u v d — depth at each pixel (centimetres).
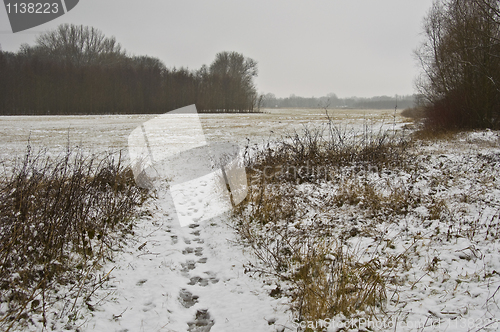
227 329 385
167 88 5744
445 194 741
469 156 1148
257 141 1955
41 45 7231
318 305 390
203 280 496
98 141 2006
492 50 1931
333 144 1182
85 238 547
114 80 5466
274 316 400
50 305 394
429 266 449
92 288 441
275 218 673
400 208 682
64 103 4962
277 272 494
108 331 372
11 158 1297
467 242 506
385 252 511
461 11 2020
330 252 516
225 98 6519
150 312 411
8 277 412
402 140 1373
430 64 2316
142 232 641
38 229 481
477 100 1992
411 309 376
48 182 555
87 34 7512
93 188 645
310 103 15100
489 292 380
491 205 652
